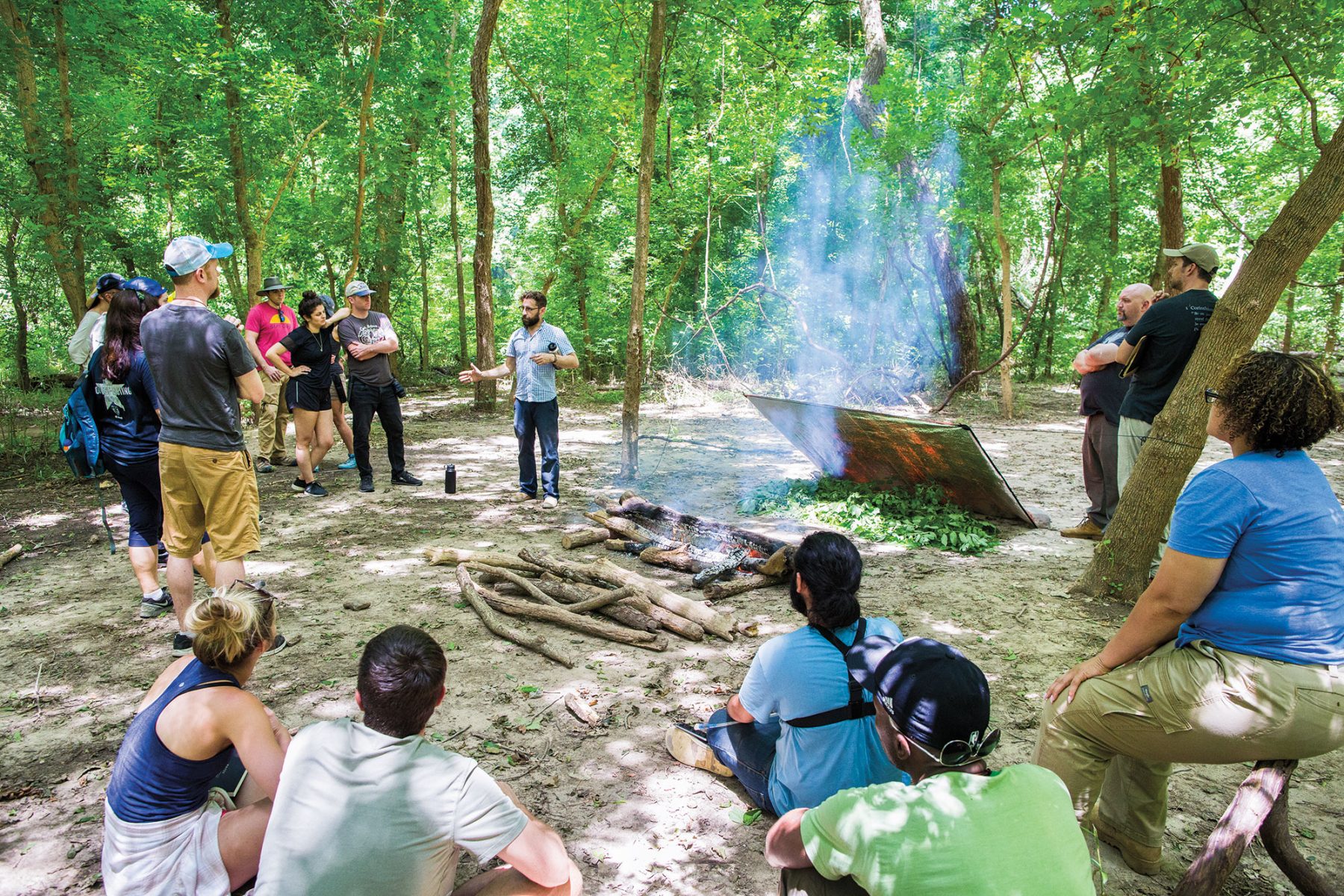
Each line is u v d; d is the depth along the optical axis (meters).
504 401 16.44
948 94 13.33
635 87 15.27
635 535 6.47
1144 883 2.71
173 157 13.65
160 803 2.23
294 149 14.64
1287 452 2.25
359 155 14.73
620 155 16.44
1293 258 4.45
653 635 4.62
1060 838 1.68
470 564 5.55
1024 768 1.80
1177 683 2.27
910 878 1.67
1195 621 2.33
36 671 4.29
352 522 7.21
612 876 2.76
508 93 22.92
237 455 4.42
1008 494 6.82
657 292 18.72
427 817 2.00
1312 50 5.52
